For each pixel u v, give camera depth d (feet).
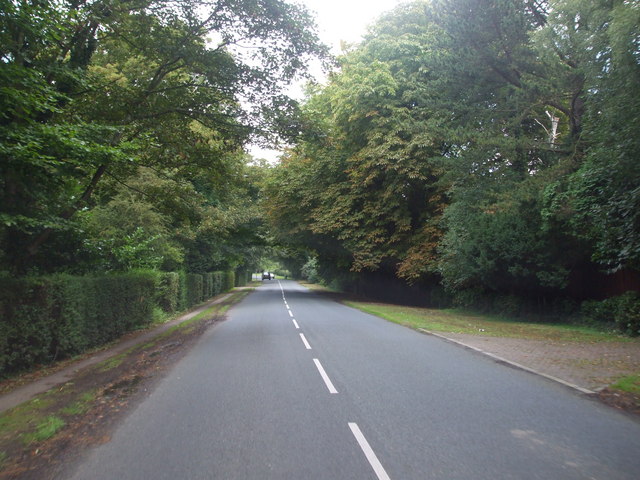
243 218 112.68
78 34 37.88
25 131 26.32
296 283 241.35
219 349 38.04
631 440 16.80
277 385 25.34
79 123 31.91
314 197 102.06
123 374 29.53
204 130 61.26
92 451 16.17
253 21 42.68
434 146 79.51
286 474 14.06
